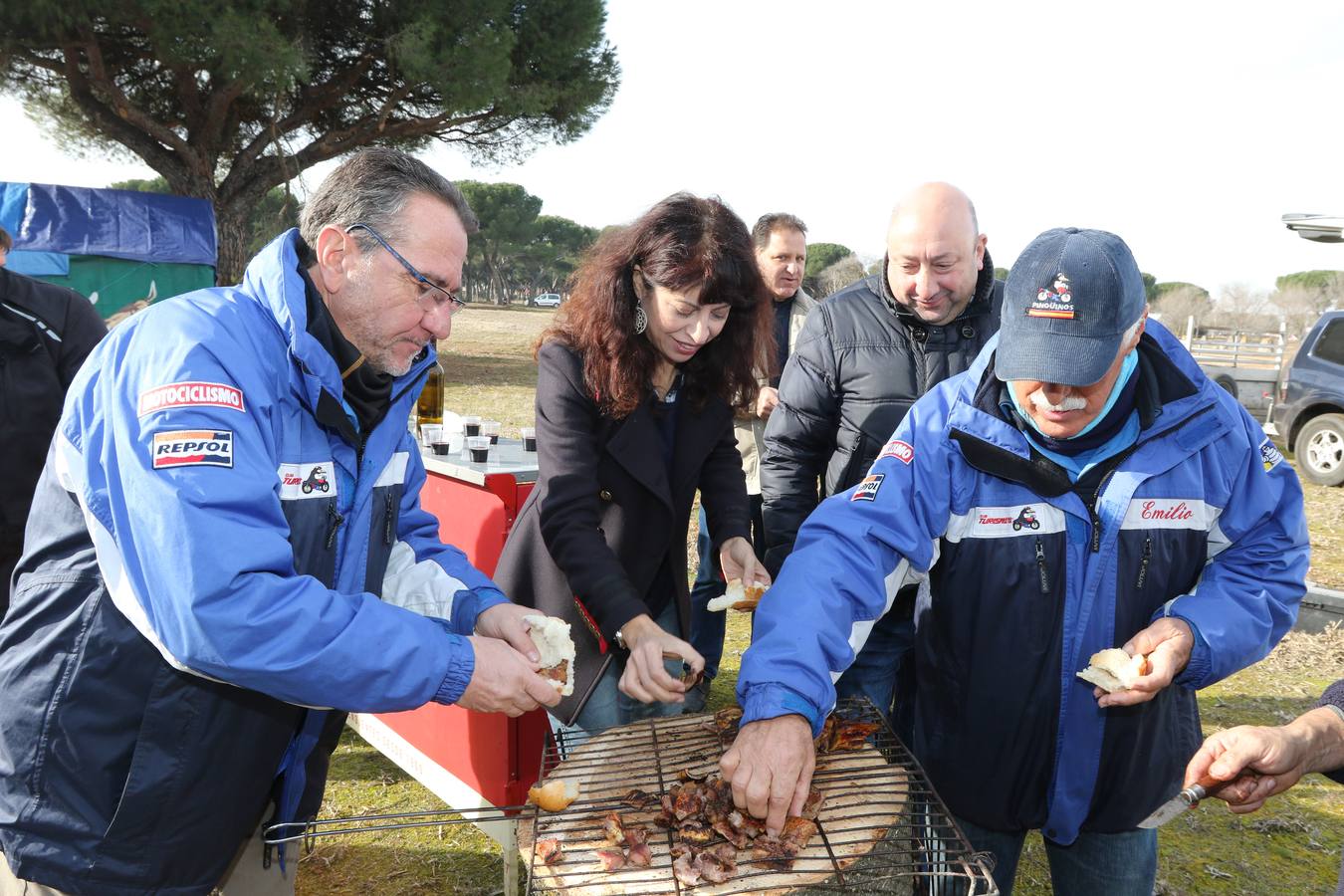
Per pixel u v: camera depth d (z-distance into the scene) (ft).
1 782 4.80
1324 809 11.44
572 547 6.88
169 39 40.27
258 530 4.43
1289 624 5.76
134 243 41.86
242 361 4.69
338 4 48.01
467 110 50.21
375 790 11.20
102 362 4.72
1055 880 6.51
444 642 4.82
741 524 8.27
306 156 52.65
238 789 4.99
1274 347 43.50
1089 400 5.24
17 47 42.22
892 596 5.79
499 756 8.53
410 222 4.94
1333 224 20.03
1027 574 5.64
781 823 4.91
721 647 13.35
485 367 60.08
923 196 8.36
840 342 9.15
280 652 4.35
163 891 4.91
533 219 221.25
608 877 4.76
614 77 58.34
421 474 6.56
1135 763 5.71
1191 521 5.64
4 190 40.47
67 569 4.75
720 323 7.05
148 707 4.67
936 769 6.19
